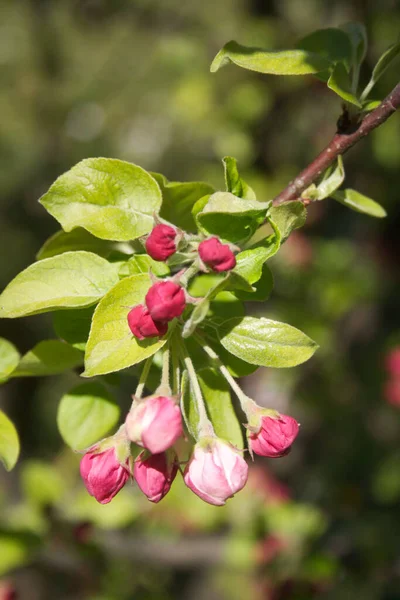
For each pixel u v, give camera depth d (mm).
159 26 1639
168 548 812
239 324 448
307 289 1115
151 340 434
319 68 473
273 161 1255
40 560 723
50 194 460
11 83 1819
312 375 1094
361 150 1123
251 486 894
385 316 1165
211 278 491
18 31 1831
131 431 421
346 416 1110
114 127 1740
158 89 1662
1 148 1759
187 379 446
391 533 853
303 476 1070
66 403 497
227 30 1449
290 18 1276
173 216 495
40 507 734
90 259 458
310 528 826
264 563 792
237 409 675
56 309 451
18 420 1815
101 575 783
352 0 1044
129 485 909
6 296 450
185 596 1115
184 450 565
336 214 1176
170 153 1615
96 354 430
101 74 1744
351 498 944
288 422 443
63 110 1793
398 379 1090
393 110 472
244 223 441
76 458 1031
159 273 460
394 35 1051
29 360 488
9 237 1745
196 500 877
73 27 1800
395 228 1147
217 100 1334
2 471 1377
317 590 785
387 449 1100
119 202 465
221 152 1260
